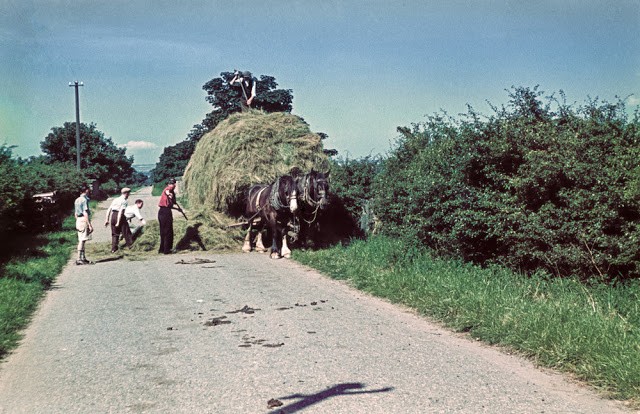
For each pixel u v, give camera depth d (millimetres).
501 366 5449
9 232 16266
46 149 61688
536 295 7535
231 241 15148
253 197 14273
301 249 14242
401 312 7902
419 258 10289
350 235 15500
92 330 7055
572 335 5645
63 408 4516
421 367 5402
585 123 8422
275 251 13703
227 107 46125
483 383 4953
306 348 6078
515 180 8562
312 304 8422
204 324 7258
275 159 14883
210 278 10938
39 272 11203
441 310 7480
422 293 8312
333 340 6406
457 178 9742
